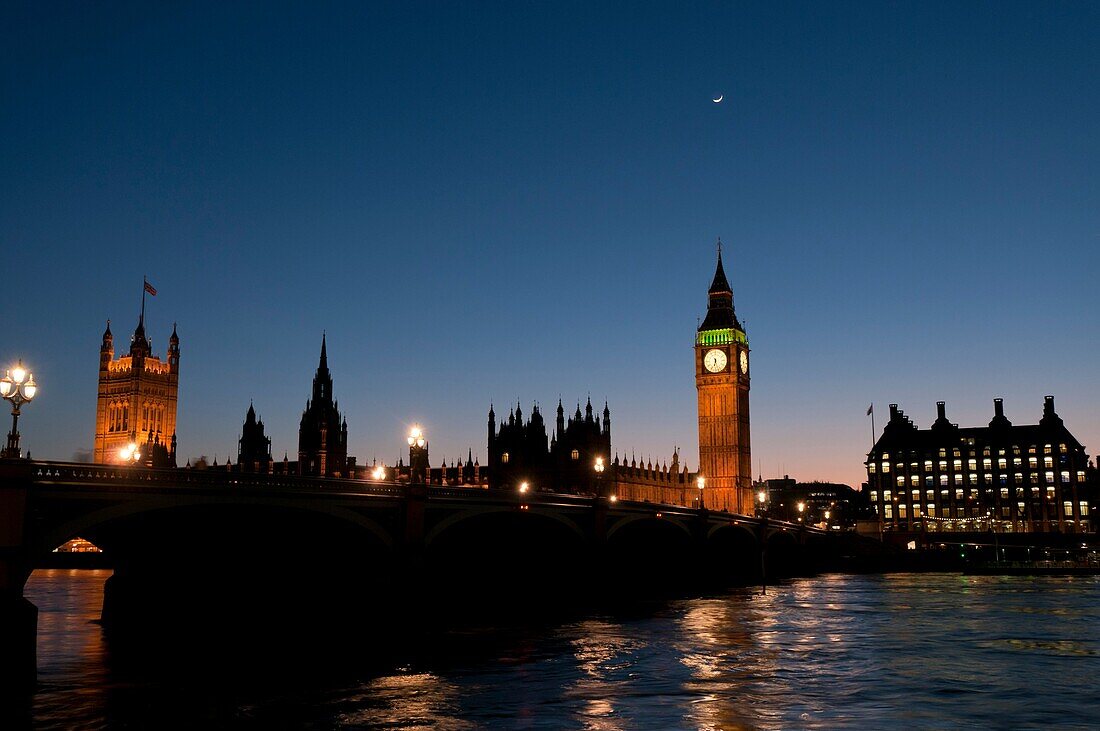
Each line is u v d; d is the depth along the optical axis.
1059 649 70.25
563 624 84.88
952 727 44.06
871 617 93.88
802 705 48.62
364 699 48.81
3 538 48.81
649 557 150.12
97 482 55.09
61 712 45.28
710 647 69.56
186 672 56.44
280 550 86.00
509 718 44.66
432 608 93.38
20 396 50.41
